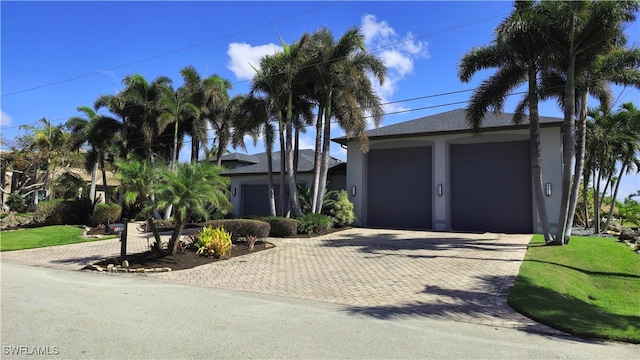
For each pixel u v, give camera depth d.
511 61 15.46
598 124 22.09
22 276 10.41
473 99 16.19
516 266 10.80
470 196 20.50
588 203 33.25
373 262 11.80
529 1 13.79
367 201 22.98
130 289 8.75
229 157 35.19
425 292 8.41
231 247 13.75
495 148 20.20
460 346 5.20
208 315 6.51
